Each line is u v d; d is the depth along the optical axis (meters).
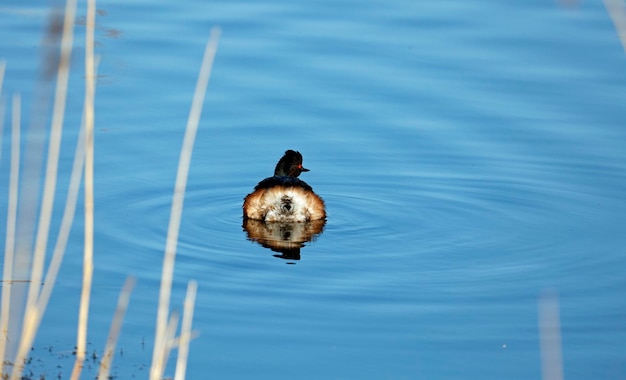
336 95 20.03
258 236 14.80
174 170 17.20
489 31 22.50
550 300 12.68
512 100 19.72
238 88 20.22
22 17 22.41
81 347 9.77
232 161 17.72
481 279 13.36
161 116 19.02
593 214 15.91
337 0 24.16
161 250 14.02
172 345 10.34
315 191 16.86
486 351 11.27
